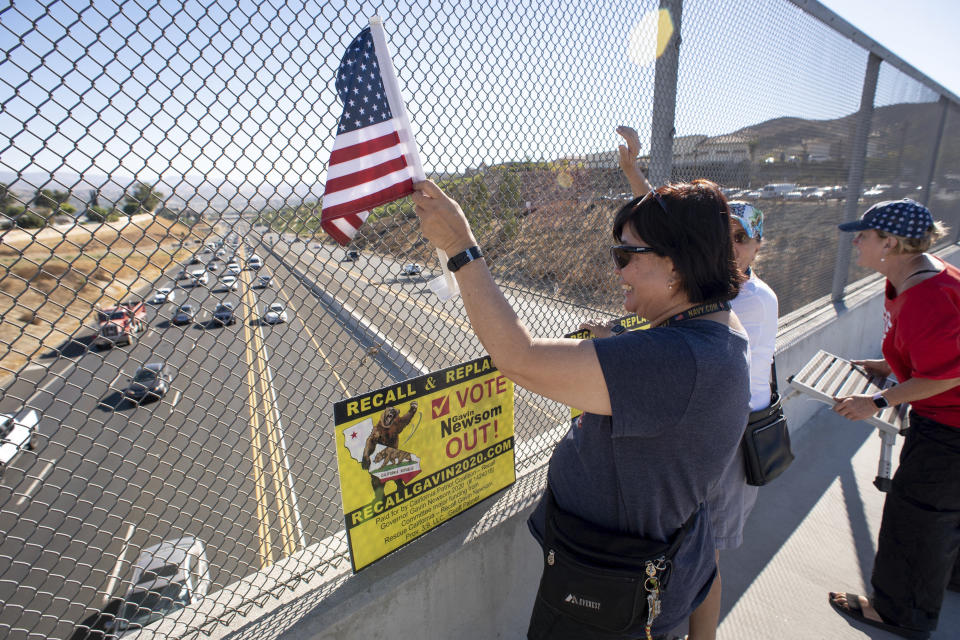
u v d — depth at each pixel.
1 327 1.07
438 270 1.83
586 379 1.04
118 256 1.15
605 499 1.24
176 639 1.37
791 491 3.34
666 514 1.21
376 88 1.21
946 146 7.40
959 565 2.55
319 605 1.49
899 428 2.33
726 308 1.22
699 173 2.88
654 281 1.19
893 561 2.27
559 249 2.18
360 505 1.56
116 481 6.79
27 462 7.17
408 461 1.66
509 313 1.10
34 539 5.99
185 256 1.26
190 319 1.35
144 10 1.08
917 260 2.16
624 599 1.21
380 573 1.61
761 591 2.53
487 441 1.90
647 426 1.07
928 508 2.16
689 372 1.05
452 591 1.75
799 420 4.14
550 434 2.46
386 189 1.21
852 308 4.65
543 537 1.42
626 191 2.46
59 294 1.11
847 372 2.74
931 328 1.99
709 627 1.72
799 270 4.18
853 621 2.37
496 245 1.93
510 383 1.94
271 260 1.41
